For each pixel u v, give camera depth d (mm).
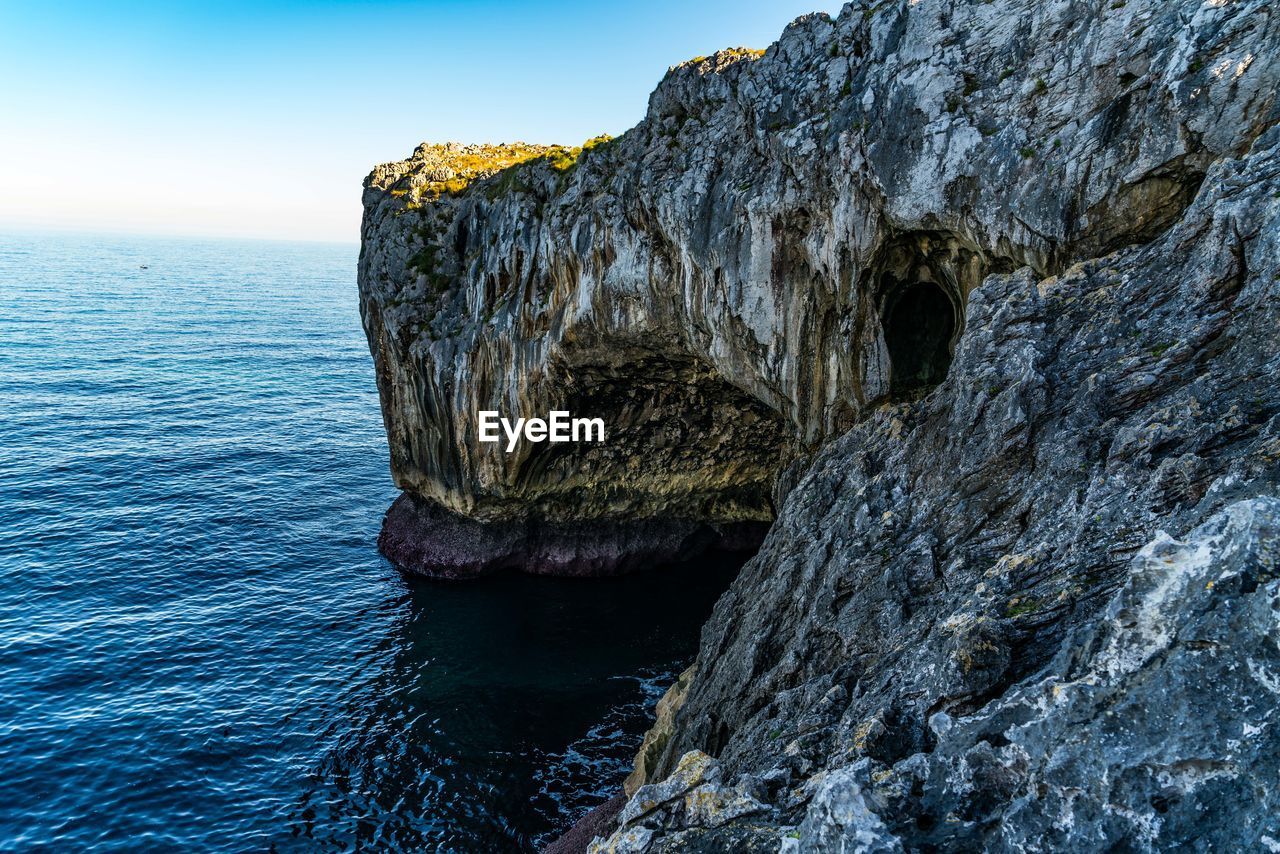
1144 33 18844
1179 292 14969
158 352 111125
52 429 69750
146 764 30219
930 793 10219
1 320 130500
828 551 19391
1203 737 8328
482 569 47594
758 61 28984
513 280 41906
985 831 9438
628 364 38531
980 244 22516
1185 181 18297
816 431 29812
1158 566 9484
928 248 24750
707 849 11531
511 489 44812
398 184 50469
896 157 23703
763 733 16156
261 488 59188
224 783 29703
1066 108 20469
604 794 29656
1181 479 12156
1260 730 8070
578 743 32750
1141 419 13648
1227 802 8039
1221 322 14055
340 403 88500
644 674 38125
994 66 22062
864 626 16578
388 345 48312
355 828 27906
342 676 36875
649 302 34094
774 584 21672
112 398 82312
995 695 11844
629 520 49750
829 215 26188
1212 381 13211
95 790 28828
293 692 35375
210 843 26984
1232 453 11992
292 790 29594
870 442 21984
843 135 25000
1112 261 17453
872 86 24469
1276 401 12234
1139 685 8930
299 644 39281
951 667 12195
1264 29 16734
